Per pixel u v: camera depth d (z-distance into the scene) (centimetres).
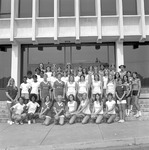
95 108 845
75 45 1270
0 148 548
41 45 1273
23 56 1276
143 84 1238
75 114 841
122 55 1195
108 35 1155
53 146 555
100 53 1264
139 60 1253
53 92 904
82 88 906
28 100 934
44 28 1174
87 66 1258
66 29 1173
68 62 1264
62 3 1245
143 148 535
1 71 1268
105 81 952
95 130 708
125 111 895
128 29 1167
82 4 1245
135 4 1236
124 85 869
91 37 1174
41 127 780
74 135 648
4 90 1254
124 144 571
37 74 1023
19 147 550
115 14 1232
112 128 730
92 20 1173
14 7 1161
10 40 1139
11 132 710
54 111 846
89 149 546
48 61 1268
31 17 1227
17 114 846
